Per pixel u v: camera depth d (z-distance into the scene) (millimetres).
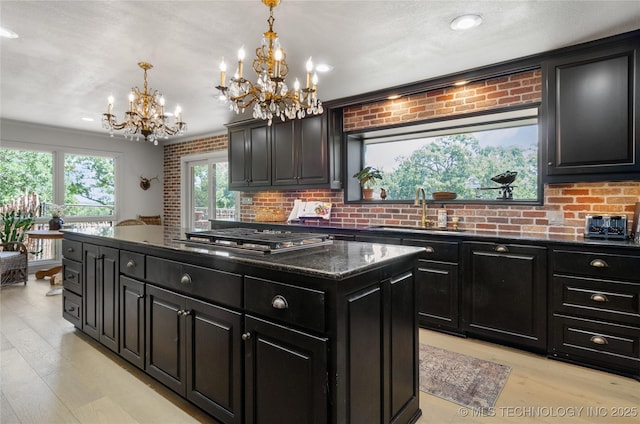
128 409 1887
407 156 3977
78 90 3633
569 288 2393
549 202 2908
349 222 4215
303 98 2318
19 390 2068
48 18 2221
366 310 1429
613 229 2496
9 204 5145
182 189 6508
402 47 2619
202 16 2193
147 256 2104
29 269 5305
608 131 2443
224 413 1641
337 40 2512
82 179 5840
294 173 4363
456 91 3340
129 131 3387
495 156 3402
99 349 2629
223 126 5441
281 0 2002
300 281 1369
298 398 1359
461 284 2848
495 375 2264
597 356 2305
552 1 2031
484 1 2035
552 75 2668
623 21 2242
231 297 1612
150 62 2914
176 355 1904
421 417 1828
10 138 5008
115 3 2053
